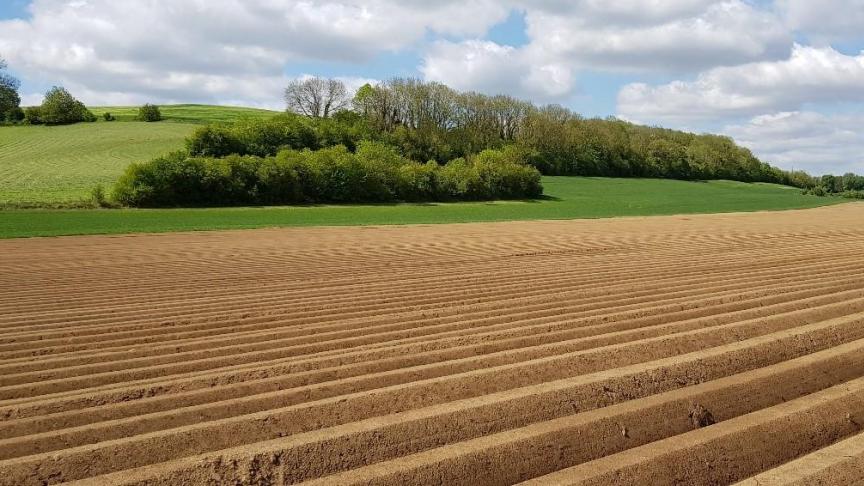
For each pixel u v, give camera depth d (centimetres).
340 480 483
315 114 9131
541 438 557
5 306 1226
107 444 532
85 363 824
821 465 542
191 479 480
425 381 678
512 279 1480
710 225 3575
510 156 6812
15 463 500
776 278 1422
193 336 959
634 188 7800
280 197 5256
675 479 523
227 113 11812
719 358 762
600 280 1434
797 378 732
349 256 2105
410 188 5853
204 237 2911
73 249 2397
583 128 9344
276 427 580
